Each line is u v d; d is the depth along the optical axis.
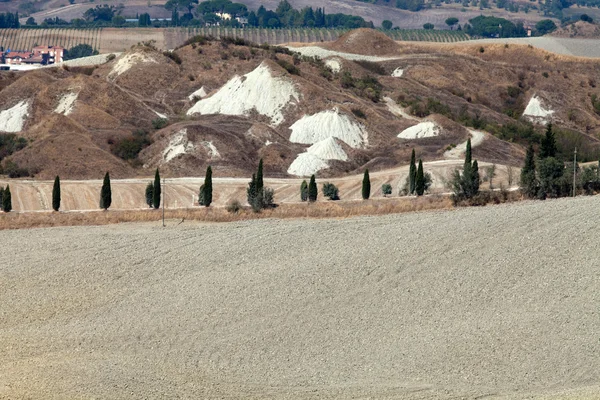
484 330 165.50
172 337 170.12
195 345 166.50
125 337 170.75
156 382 150.25
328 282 189.38
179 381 150.88
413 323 171.00
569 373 150.25
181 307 183.00
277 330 171.12
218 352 163.38
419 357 158.12
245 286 190.25
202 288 191.38
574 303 172.62
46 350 164.75
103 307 186.00
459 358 157.00
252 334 170.00
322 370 155.00
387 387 147.50
